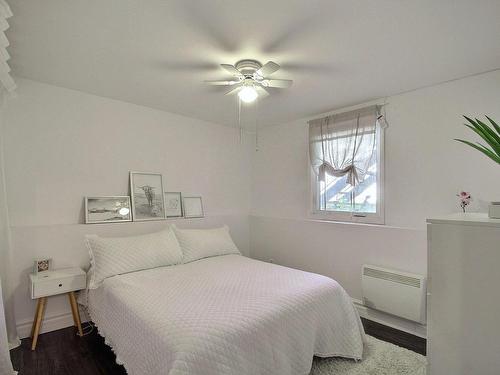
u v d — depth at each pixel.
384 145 2.92
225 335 1.48
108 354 2.20
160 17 1.63
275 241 3.91
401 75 2.39
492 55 2.04
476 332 1.38
